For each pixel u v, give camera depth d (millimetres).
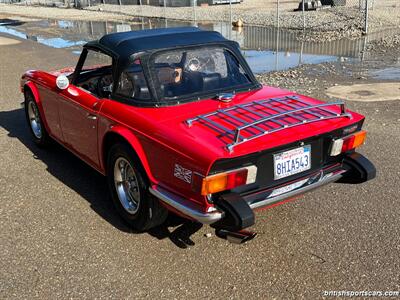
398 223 4086
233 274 3447
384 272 3410
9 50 15453
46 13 35438
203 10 30172
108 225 4184
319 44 16078
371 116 7125
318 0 27625
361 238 3869
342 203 4484
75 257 3693
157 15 28859
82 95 4621
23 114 7895
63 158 5859
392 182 4887
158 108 3873
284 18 23109
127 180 4094
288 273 3441
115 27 23359
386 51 13977
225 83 4285
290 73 11094
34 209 4508
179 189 3414
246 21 23344
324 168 3846
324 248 3746
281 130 3480
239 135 3330
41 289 3309
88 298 3205
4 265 3600
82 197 4750
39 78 5668
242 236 3434
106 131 4105
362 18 20828
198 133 3414
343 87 9250
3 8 45656
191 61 4184
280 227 4086
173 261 3625
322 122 3668
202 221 3234
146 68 3967
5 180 5191
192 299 3178
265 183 3486
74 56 14047
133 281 3383
